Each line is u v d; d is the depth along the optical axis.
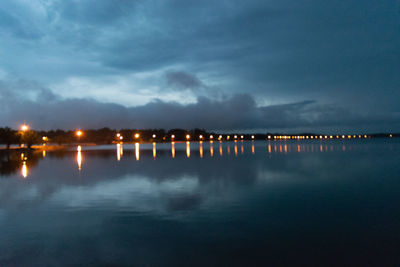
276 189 9.84
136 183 11.24
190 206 7.65
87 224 6.25
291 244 5.02
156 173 14.04
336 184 10.73
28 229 5.96
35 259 4.56
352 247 4.88
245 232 5.63
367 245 4.96
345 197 8.54
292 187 10.20
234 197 8.66
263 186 10.41
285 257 4.52
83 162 20.45
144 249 4.88
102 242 5.22
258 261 4.39
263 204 7.78
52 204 8.02
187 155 27.23
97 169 15.95
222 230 5.75
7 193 9.51
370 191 9.40
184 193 9.29
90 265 4.34
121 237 5.45
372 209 7.18
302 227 5.89
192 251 4.78
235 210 7.21
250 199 8.38
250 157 24.09
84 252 4.80
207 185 10.69
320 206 7.52
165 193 9.32
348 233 5.52
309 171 14.46
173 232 5.68
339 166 16.61
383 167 15.94
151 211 7.22
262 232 5.62
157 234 5.58
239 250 4.79
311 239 5.24
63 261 4.48
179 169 15.62
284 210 7.17
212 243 5.11
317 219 6.41
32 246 5.08
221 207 7.51
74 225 6.20
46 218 6.72
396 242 5.07
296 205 7.64
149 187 10.38
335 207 7.41
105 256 4.63
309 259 4.45
